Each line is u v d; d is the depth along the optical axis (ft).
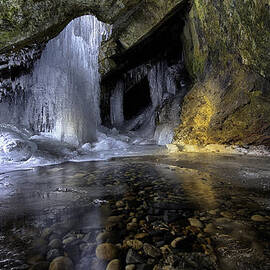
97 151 22.58
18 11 14.24
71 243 4.88
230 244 4.67
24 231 5.49
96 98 31.63
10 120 23.84
